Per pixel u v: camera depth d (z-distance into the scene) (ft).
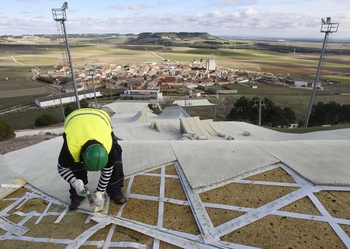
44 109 194.08
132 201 17.11
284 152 23.63
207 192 17.54
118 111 176.96
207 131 70.23
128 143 30.30
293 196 16.33
